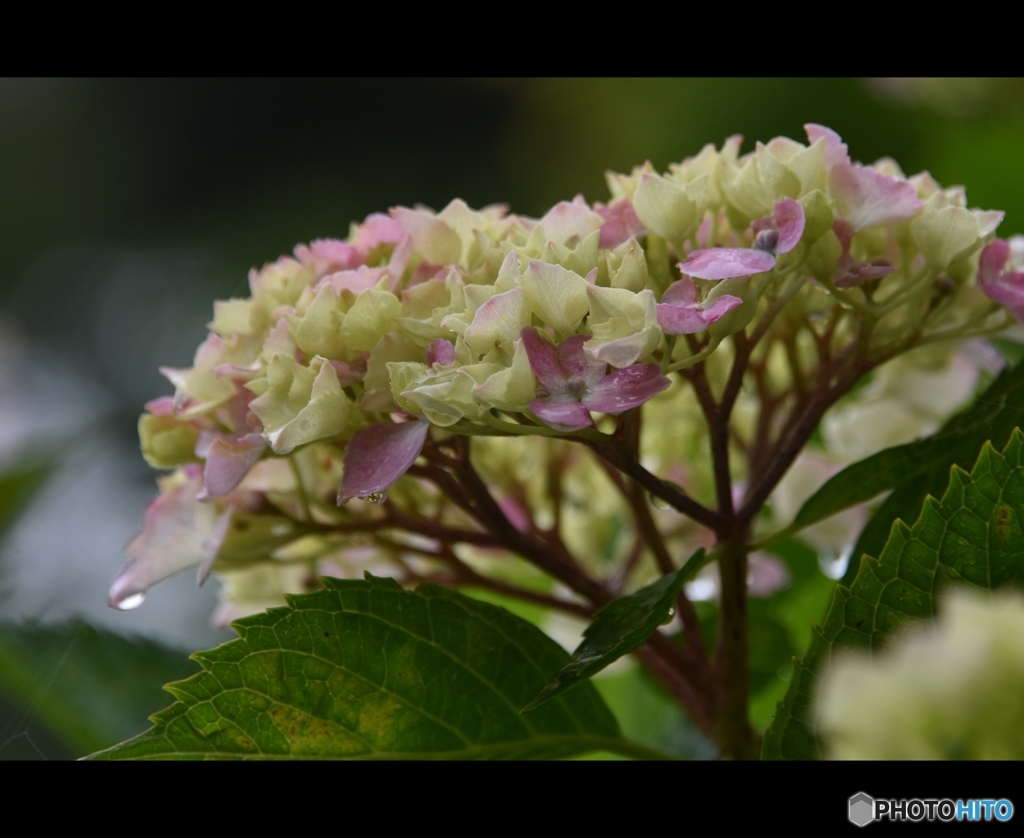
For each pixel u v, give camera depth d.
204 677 0.53
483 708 0.54
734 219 0.54
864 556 0.51
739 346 0.54
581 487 0.62
